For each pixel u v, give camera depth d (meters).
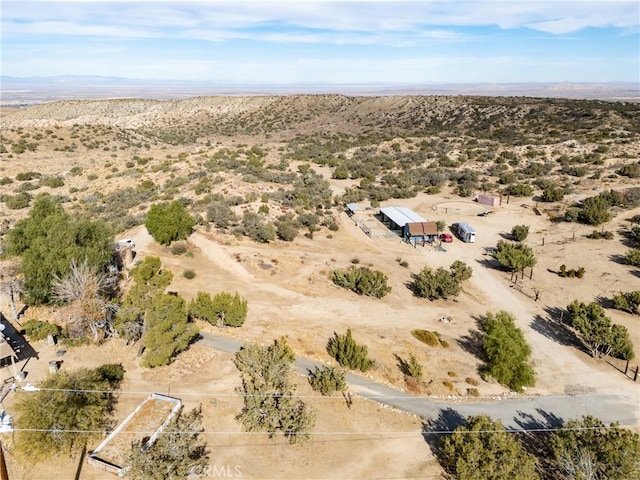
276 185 72.50
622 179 72.62
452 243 55.19
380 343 32.41
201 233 50.53
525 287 43.22
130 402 23.61
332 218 61.72
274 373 24.31
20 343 27.84
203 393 24.92
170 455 18.70
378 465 21.30
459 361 31.14
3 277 34.81
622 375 30.41
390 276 44.62
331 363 29.47
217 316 32.66
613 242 51.34
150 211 47.38
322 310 36.88
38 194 73.88
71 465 19.19
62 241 32.81
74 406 20.00
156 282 28.72
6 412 21.30
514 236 55.28
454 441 20.97
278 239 52.56
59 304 32.00
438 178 81.88
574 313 35.97
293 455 21.38
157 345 25.67
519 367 28.64
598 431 21.41
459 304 39.75
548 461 22.23
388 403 26.08
